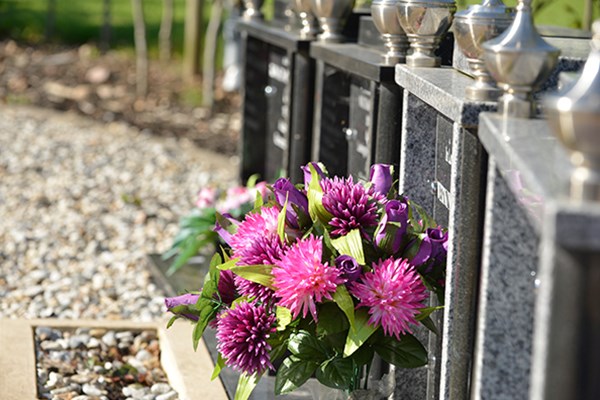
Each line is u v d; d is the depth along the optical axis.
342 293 3.31
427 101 3.57
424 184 3.94
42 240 7.14
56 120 11.08
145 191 8.52
